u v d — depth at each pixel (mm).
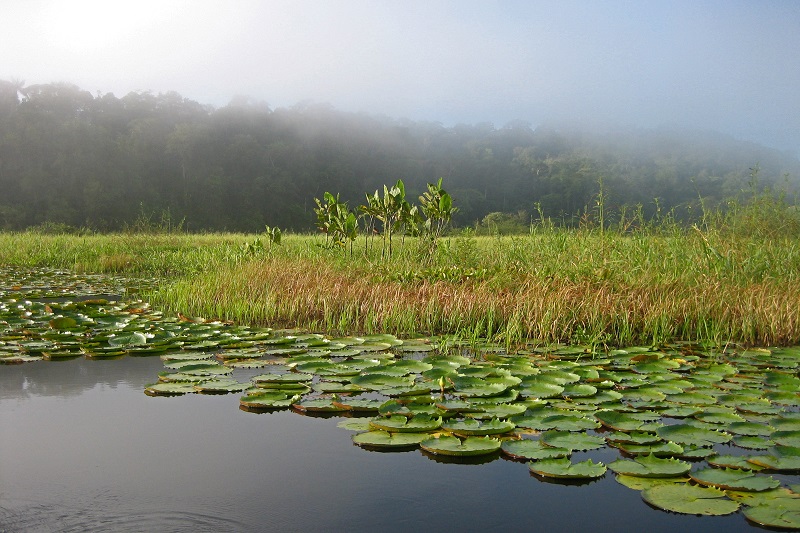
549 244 9750
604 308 6805
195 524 2529
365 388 4469
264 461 3213
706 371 5094
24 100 61656
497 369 4934
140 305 8961
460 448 3285
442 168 91312
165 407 4152
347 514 2631
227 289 8969
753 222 10555
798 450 3250
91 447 3395
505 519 2598
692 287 7445
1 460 3213
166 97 78250
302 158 75375
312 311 8188
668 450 3244
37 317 7727
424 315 7445
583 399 4227
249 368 5270
